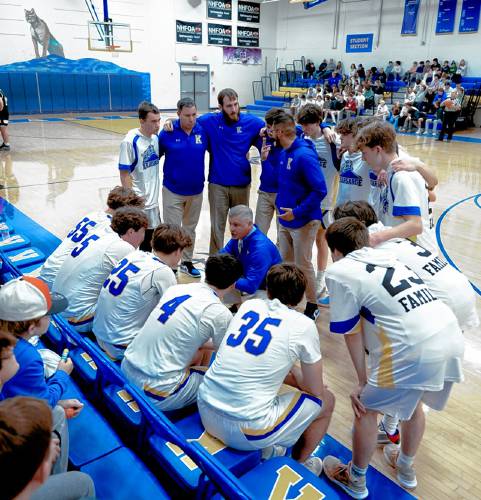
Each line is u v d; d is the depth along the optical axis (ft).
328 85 64.69
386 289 5.93
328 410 6.89
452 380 6.04
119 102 66.13
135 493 5.67
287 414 6.15
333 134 12.53
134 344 7.19
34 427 3.18
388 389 6.06
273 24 77.10
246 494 4.58
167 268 8.01
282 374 6.10
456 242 18.19
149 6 65.16
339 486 6.89
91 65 62.39
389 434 7.66
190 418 6.84
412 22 60.54
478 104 56.75
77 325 9.07
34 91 59.47
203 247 17.21
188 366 7.17
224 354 6.25
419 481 7.09
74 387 7.59
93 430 6.63
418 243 8.27
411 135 51.24
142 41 65.77
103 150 36.99
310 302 12.13
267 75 79.20
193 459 5.28
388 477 7.13
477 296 13.46
